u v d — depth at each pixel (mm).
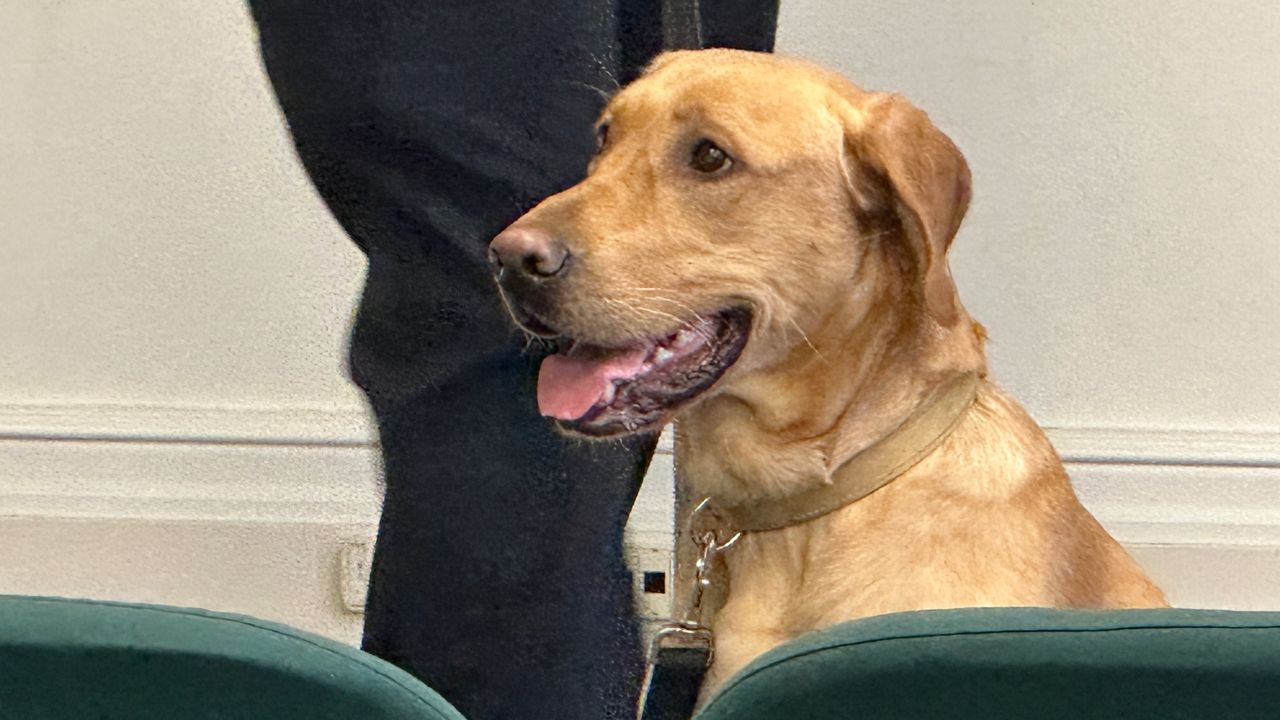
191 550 3504
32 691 736
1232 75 3400
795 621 1888
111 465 3531
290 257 3512
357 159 1738
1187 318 3480
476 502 1768
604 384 1826
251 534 3475
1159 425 3500
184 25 3480
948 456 1906
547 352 1835
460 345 1770
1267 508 3490
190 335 3539
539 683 1771
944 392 1928
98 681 734
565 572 1775
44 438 3545
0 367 3568
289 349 3527
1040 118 3404
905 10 3354
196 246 3525
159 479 3529
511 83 1748
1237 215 3447
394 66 1692
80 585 3502
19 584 3531
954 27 3361
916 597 1818
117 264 3545
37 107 3516
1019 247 3453
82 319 3562
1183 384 3500
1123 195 3436
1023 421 2002
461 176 1754
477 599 1766
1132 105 3404
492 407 1772
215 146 3502
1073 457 3475
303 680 732
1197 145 3422
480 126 1741
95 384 3570
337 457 3492
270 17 1710
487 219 1786
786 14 3354
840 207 1934
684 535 2080
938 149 1929
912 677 694
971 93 3389
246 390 3537
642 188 1877
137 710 743
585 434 1801
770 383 1935
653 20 2098
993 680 688
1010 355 3492
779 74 1972
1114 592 1906
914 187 1872
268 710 741
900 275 1946
